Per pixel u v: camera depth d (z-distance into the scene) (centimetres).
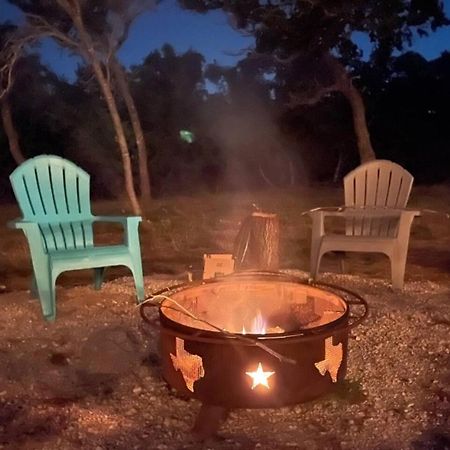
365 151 858
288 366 209
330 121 1141
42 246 338
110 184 1098
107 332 314
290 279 275
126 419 233
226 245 575
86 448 213
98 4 701
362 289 387
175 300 243
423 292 381
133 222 357
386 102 1170
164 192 1128
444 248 548
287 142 1199
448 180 1151
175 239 593
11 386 261
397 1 752
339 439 216
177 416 235
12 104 1068
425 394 248
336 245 380
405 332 309
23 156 1063
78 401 247
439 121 1185
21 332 322
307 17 766
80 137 1108
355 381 258
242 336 206
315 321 254
